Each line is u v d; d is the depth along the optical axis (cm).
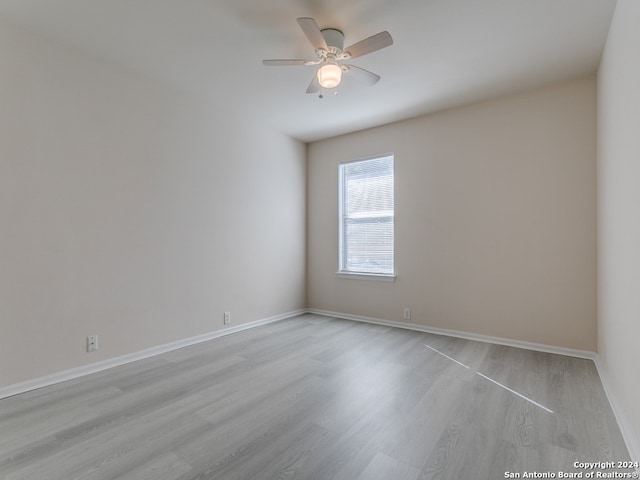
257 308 428
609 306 246
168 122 330
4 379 230
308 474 155
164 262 326
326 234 490
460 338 371
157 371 278
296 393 238
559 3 215
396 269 423
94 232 277
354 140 462
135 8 221
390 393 237
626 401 189
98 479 152
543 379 260
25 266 240
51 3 215
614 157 226
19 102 238
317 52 240
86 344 271
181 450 173
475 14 226
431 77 312
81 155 269
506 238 348
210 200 370
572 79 315
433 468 159
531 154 336
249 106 379
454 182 380
